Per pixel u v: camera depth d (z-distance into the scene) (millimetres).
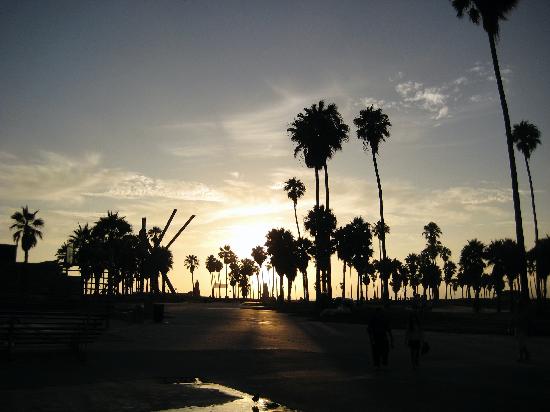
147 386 10320
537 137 66875
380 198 54406
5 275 52094
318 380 11539
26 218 75688
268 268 147375
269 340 22516
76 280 47531
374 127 55750
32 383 10211
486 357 16812
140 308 34312
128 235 75625
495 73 35312
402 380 11594
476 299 58281
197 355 16188
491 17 34844
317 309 49812
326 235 55469
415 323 13898
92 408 8125
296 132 55469
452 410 8414
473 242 96938
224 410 8344
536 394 9852
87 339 14781
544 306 42125
